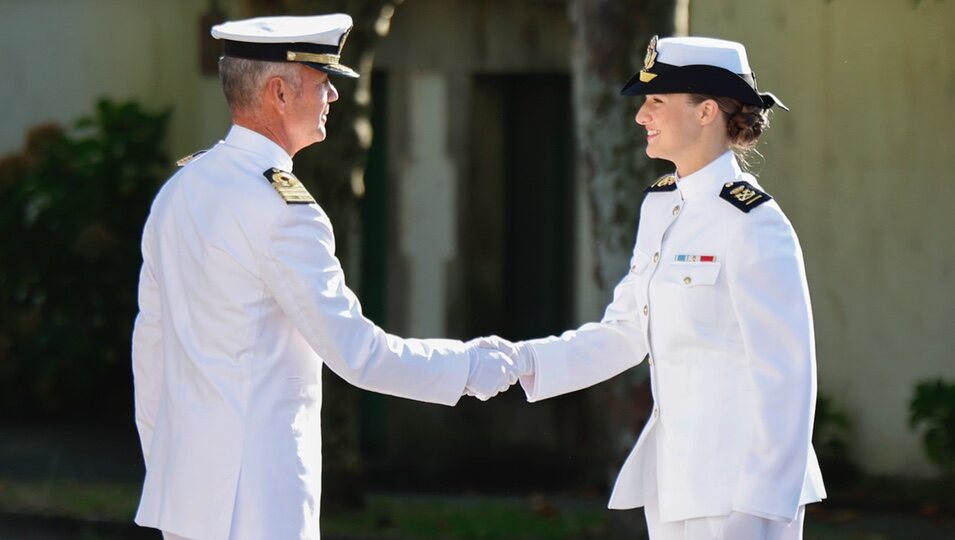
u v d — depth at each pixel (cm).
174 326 1001
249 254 976
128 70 2770
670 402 1021
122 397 2786
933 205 2291
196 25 2734
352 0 1997
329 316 983
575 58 1845
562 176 2594
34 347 2723
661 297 1025
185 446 980
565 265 2605
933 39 2280
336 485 2138
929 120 2289
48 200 2748
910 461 2291
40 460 2445
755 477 963
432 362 1059
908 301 2306
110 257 2745
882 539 2020
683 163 1045
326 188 2039
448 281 2595
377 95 2589
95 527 2106
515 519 2155
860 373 2327
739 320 984
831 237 2333
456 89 2566
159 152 2759
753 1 2339
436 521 2131
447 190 2583
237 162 1006
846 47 2316
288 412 990
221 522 962
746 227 989
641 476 1065
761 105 1033
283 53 1007
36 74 2803
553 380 1132
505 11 2539
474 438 2584
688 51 1034
